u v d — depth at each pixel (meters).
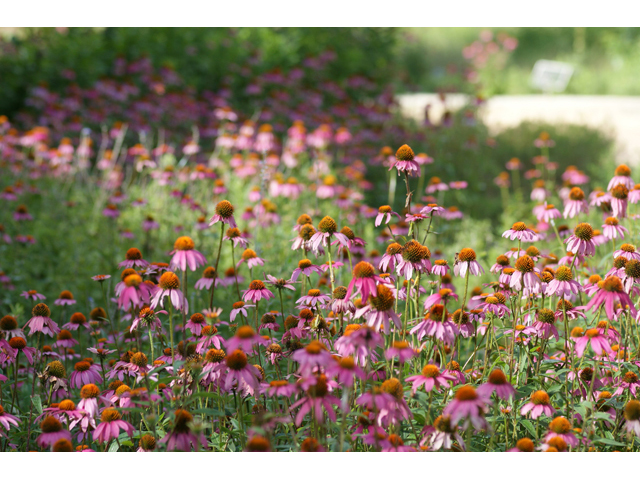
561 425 2.43
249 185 7.38
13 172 7.48
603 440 2.42
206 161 8.54
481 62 20.20
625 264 2.98
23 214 6.19
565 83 18.67
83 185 7.87
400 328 2.76
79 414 2.65
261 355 3.00
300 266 3.29
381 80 12.36
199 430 2.26
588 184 8.39
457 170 9.08
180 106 9.77
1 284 5.26
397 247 2.89
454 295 2.76
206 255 5.53
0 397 3.02
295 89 10.88
